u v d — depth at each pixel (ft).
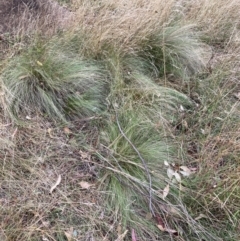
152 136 6.26
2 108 6.17
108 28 7.44
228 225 5.53
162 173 5.82
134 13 7.72
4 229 4.92
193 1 9.09
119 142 6.03
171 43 7.89
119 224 5.26
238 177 5.74
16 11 7.61
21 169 5.60
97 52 7.31
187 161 6.18
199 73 7.79
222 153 5.98
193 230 5.35
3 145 5.74
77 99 6.56
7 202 5.22
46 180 5.55
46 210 5.20
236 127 6.61
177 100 7.09
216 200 5.55
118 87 6.84
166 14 8.18
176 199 5.57
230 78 7.67
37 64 6.57
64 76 6.65
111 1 8.07
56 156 5.87
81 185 5.56
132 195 5.54
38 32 7.20
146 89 6.92
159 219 5.39
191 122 6.86
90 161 5.85
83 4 7.95
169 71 7.70
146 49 7.70
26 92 6.41
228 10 9.04
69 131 6.21
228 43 8.43
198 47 8.20
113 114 6.48
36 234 4.97
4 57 6.86
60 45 7.16
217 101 7.06
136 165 5.73
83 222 5.24
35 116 6.30
